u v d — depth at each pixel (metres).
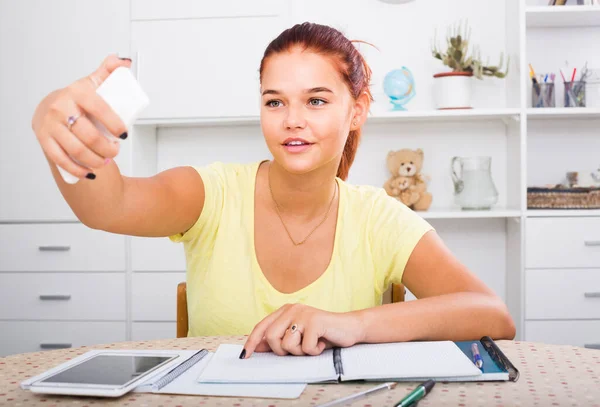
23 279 2.73
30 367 0.79
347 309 1.15
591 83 2.63
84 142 0.63
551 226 2.55
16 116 2.73
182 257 2.67
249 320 1.14
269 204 1.18
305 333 0.81
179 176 1.11
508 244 2.85
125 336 2.69
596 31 2.82
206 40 2.67
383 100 2.88
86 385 0.66
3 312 2.74
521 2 2.57
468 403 0.63
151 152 2.92
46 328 2.72
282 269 1.16
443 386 0.69
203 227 1.18
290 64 1.00
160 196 1.01
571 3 2.83
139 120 2.70
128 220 0.94
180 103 2.69
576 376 0.73
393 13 2.87
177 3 2.68
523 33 2.57
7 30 2.73
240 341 0.94
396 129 2.90
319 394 0.67
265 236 1.17
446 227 2.93
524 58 2.57
